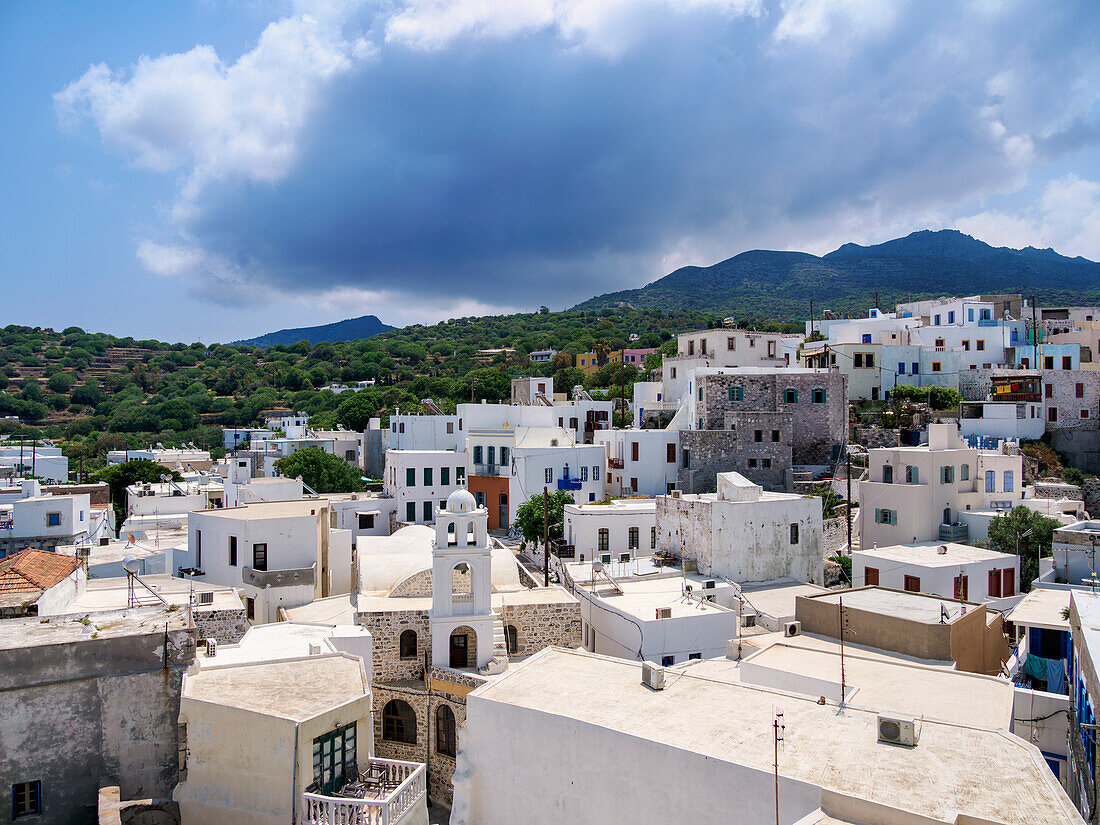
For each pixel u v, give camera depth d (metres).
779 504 51.16
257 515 48.50
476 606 38.19
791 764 16.59
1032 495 65.06
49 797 21.56
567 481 79.12
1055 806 14.69
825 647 28.25
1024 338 105.50
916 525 57.88
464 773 21.11
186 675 23.36
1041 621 27.84
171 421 183.00
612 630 40.66
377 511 82.56
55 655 21.80
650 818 17.88
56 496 65.31
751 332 95.94
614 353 188.75
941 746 17.39
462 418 99.19
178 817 21.59
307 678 24.33
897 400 90.69
